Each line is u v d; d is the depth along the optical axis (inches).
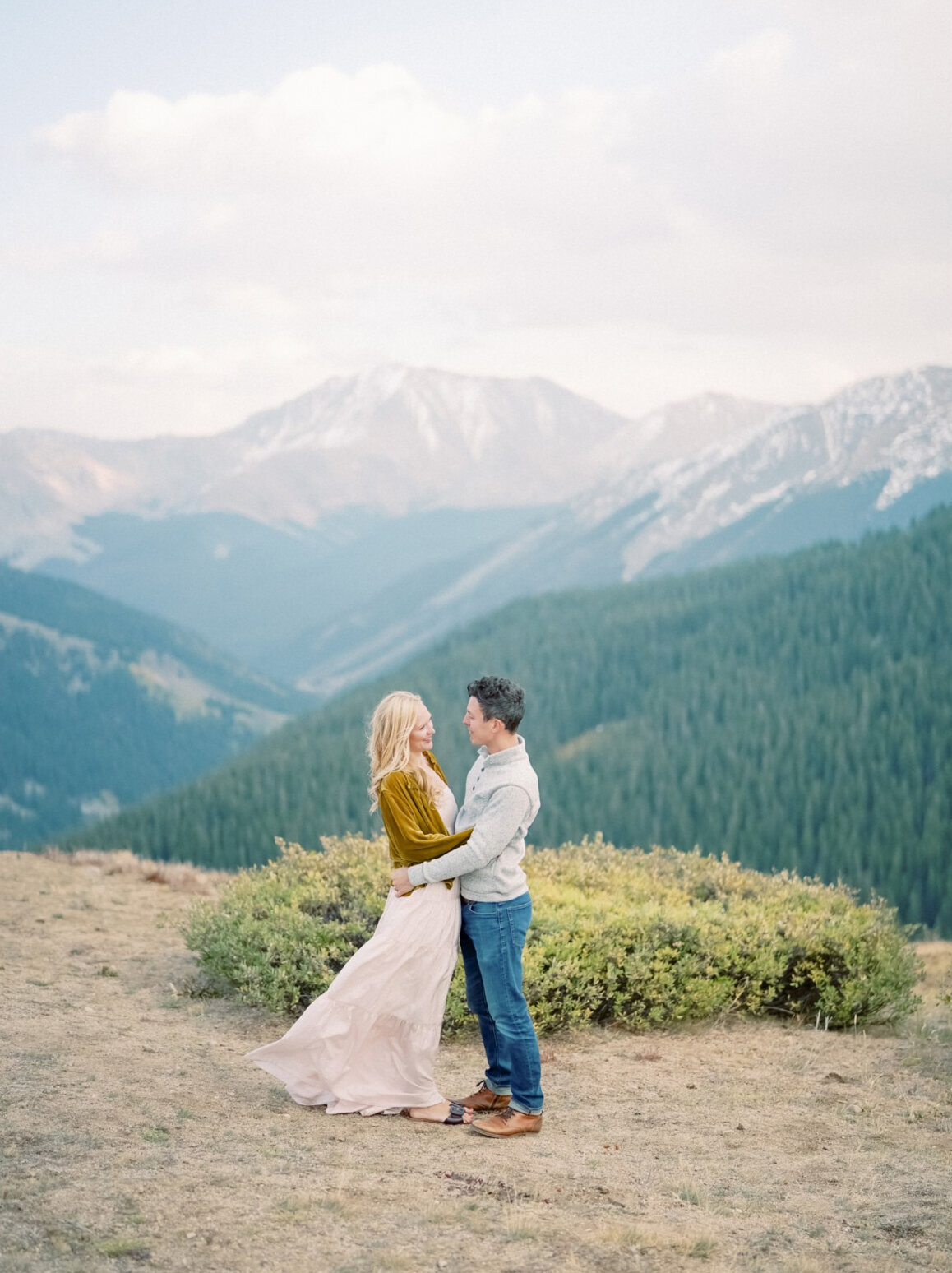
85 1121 171.6
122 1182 149.6
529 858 378.9
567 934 280.1
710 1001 287.7
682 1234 149.1
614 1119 209.5
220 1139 172.2
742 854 4347.9
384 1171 165.6
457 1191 159.9
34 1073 193.6
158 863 516.4
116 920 366.9
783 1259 143.4
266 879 328.5
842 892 354.9
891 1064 265.0
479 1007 203.8
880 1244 151.8
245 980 271.0
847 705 5118.1
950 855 3762.3
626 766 5383.9
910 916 3565.5
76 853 535.2
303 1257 133.2
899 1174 183.5
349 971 192.2
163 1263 128.0
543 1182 167.5
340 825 4906.5
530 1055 192.1
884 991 297.3
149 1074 203.5
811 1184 177.5
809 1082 245.1
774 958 301.3
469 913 193.5
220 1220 141.0
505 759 188.5
